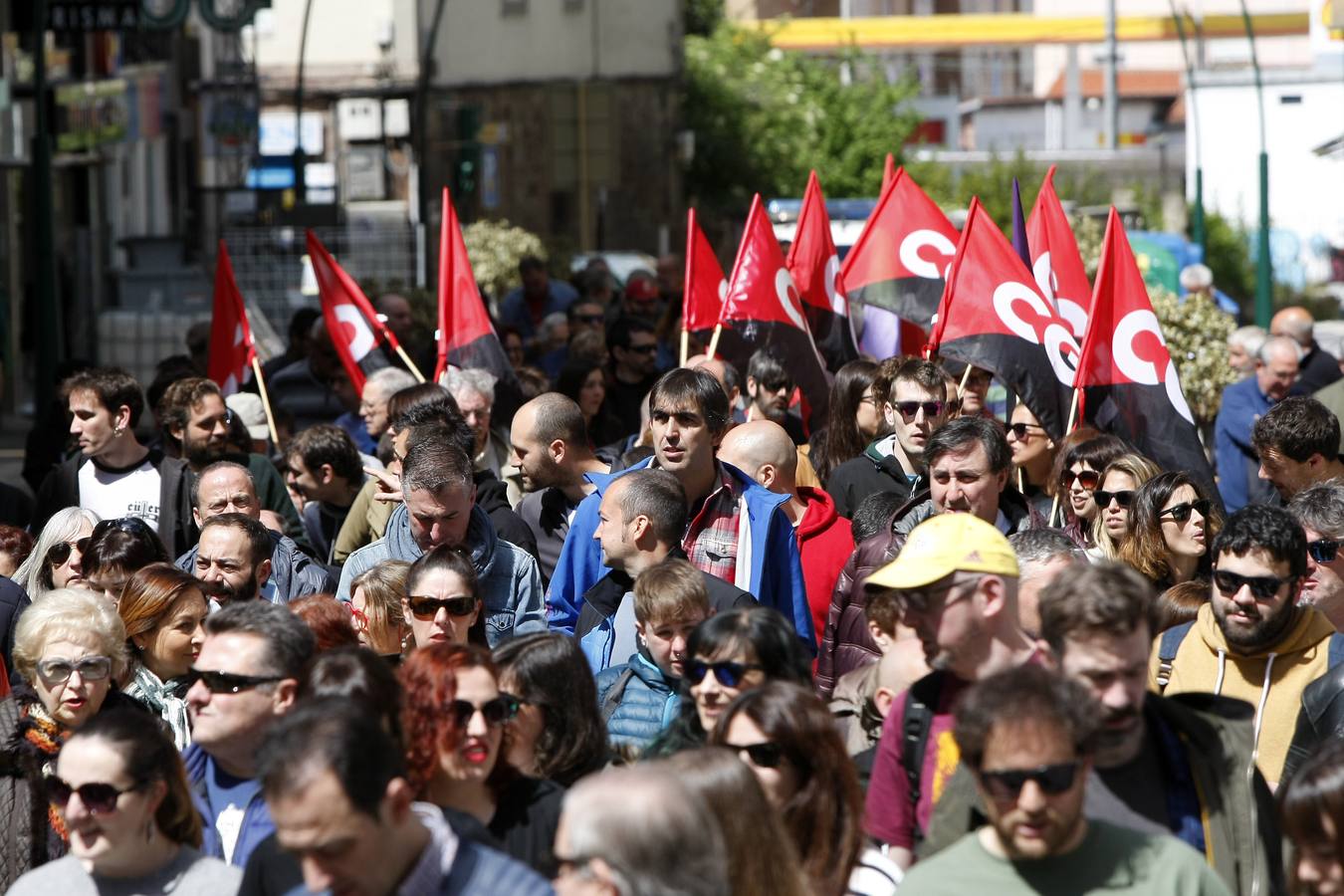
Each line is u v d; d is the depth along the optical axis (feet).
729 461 78.28
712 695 50.75
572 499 85.40
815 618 79.87
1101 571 44.93
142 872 47.91
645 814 35.27
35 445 117.29
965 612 48.32
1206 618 59.41
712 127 498.28
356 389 118.62
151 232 331.98
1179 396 93.81
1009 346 93.91
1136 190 466.70
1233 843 45.57
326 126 549.95
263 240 236.84
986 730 40.91
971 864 42.45
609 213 478.18
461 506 72.28
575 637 69.87
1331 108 537.65
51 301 161.48
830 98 524.52
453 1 469.98
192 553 81.00
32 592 76.74
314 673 46.85
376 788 39.60
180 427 93.50
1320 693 54.95
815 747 45.27
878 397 90.94
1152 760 46.11
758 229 104.63
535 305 193.77
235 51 340.59
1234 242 466.29
